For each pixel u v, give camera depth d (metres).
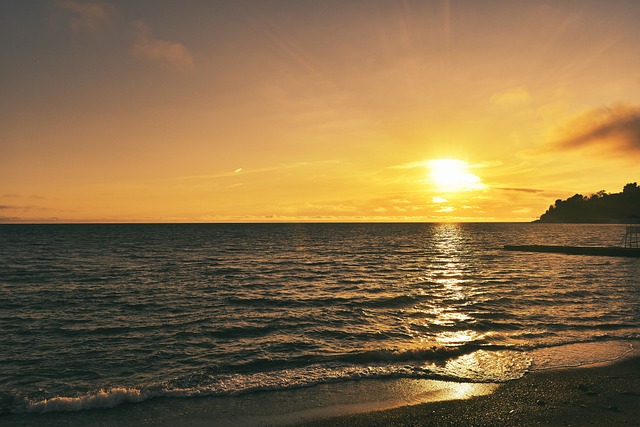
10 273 42.50
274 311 24.62
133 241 103.62
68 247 81.88
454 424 10.51
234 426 10.45
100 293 30.83
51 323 21.86
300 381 13.41
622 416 10.83
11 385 13.57
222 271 44.72
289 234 152.25
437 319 22.39
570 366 14.67
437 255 66.69
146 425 10.52
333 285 34.97
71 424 10.61
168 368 15.10
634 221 116.94
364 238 125.44
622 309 24.58
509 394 12.30
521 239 123.31
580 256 62.72
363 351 16.77
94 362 15.81
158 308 25.53
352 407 11.49
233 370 14.73
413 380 13.44
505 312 23.95
